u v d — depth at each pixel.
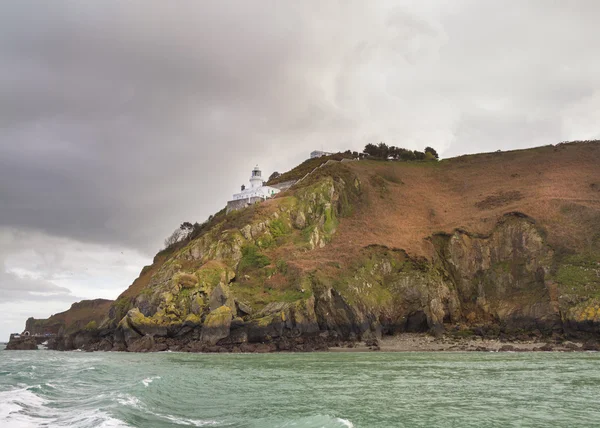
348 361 71.75
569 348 92.06
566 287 104.62
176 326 113.50
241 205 162.12
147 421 30.25
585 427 27.36
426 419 29.94
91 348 133.88
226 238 134.38
